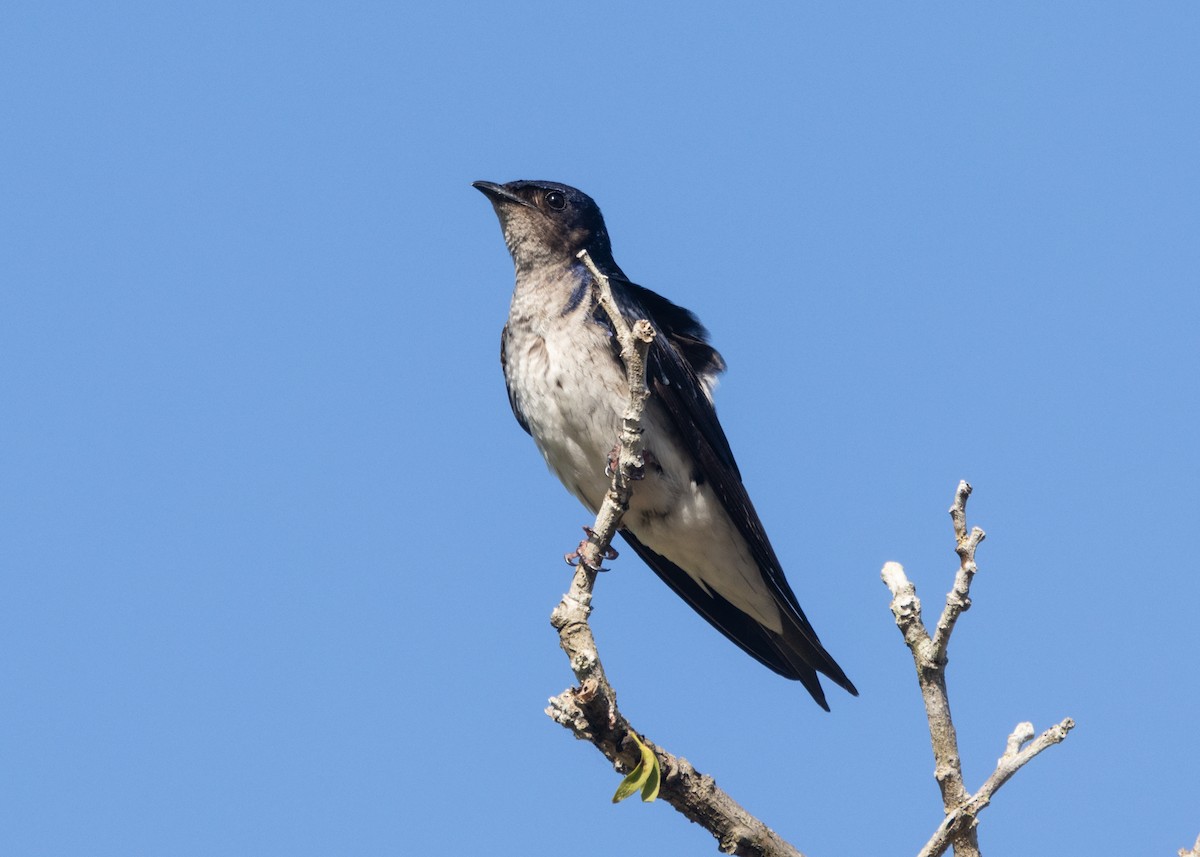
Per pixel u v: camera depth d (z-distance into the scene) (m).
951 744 6.70
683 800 7.77
